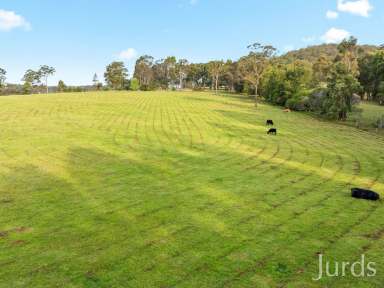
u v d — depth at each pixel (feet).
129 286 44.57
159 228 61.98
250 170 103.96
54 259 50.80
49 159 112.16
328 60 495.00
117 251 53.47
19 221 64.23
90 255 52.13
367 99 418.31
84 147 130.31
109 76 646.33
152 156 118.93
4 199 75.66
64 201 75.00
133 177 93.76
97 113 230.68
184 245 55.72
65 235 58.65
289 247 55.57
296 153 130.21
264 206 73.87
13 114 217.77
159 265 49.62
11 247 54.24
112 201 75.36
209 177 95.20
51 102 292.81
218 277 46.83
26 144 133.18
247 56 344.28
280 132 179.01
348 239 58.59
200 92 517.14
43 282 45.19
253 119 226.17
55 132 159.43
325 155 128.06
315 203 76.18
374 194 78.48
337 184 91.30
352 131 194.80
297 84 335.26
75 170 99.96
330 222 65.77
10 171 97.96
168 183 88.94
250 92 452.76
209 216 67.82
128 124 189.26
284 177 97.09
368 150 139.33
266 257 52.34
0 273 47.09
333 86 247.29
